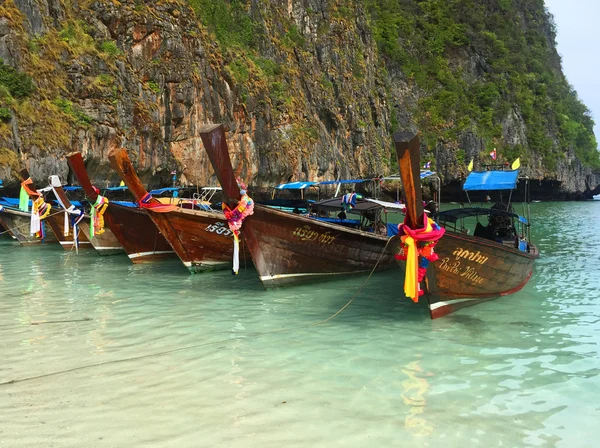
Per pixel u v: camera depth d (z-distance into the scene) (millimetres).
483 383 5566
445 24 70000
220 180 9109
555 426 4609
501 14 77375
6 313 8484
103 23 29141
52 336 7191
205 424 4555
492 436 4410
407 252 7164
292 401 5055
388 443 4266
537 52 79000
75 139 24625
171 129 30938
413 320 8172
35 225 15914
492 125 63812
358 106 52188
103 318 8188
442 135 61750
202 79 32719
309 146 43219
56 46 25641
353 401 5070
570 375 5816
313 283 11219
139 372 5816
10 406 4883
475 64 68938
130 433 4371
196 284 11109
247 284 11133
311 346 6820
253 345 6848
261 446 4184
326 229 10773
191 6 34688
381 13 67562
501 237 11664
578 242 19812
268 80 41062
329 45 50875
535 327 7770
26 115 22625
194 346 6785
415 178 6609
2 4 23562
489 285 9031
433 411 4867
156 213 11195
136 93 28812
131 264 14094
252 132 37344
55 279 11711
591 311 8781
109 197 26766
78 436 4305
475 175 12758
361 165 50875
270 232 10031
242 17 41500
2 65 22672
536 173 64500
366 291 10484
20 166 21500
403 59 65438
